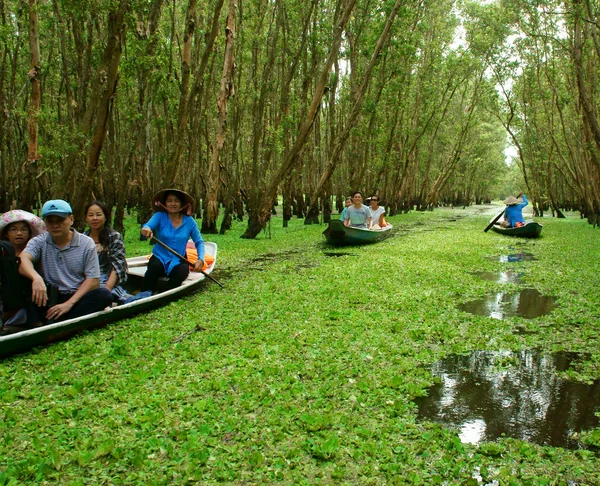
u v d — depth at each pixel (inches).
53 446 147.6
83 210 398.3
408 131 1298.0
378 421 170.4
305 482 133.3
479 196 3152.1
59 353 227.0
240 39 826.8
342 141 787.4
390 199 1378.0
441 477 138.9
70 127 644.1
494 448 154.2
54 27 717.3
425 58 1300.4
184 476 135.1
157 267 345.1
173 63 801.6
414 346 250.7
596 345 254.8
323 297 344.2
